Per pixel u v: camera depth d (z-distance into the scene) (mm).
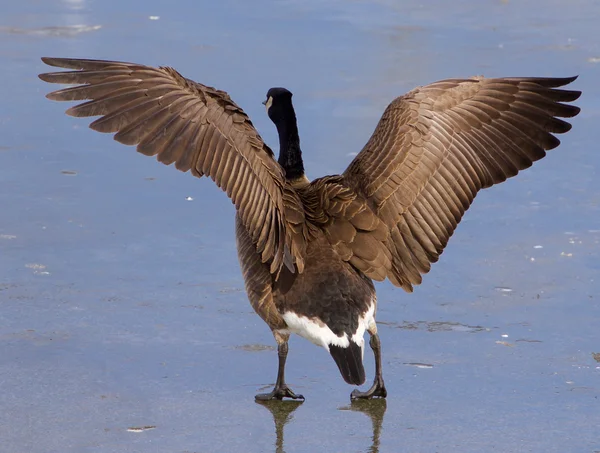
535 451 9469
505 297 13047
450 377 11047
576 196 16422
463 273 13820
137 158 18016
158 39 23516
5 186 16391
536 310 12656
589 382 10859
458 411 10312
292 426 10039
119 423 9984
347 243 10203
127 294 13000
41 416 10070
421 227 10156
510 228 15297
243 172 9180
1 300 12672
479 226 15414
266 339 12031
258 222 9375
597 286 13312
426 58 22391
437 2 27656
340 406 10500
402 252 10211
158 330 12094
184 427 9945
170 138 8750
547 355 11492
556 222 15492
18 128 18922
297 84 20750
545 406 10375
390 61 22250
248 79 20859
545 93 10242
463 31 24719
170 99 8828
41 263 13805
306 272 10078
